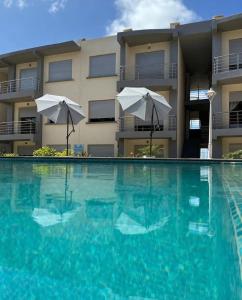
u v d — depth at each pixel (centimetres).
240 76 1712
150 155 1502
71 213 383
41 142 2219
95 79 2136
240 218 350
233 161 1048
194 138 2355
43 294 183
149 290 184
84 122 2131
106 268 213
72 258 232
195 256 231
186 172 894
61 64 2236
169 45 1984
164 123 1919
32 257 234
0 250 250
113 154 2052
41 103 1591
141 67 2042
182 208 412
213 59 1839
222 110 1848
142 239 275
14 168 1008
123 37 1961
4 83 2448
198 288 188
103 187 621
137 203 448
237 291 181
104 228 313
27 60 2314
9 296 181
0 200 473
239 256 228
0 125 2434
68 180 718
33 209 409
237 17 1730
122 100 1521
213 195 516
